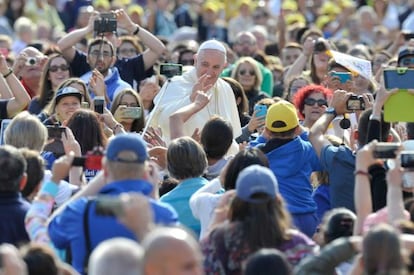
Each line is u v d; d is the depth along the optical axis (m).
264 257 20.91
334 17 70.94
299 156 29.80
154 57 43.44
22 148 26.47
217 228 23.27
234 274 23.03
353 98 31.03
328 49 42.47
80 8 69.31
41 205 23.88
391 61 41.66
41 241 23.25
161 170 30.92
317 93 35.22
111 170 23.42
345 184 29.50
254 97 42.81
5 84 37.31
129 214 21.77
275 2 72.50
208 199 26.62
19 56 42.19
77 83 36.25
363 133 28.95
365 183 24.41
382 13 70.81
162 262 19.84
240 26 69.56
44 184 24.75
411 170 24.50
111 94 40.28
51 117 34.91
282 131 29.80
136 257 19.53
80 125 31.08
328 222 24.59
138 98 35.94
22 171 24.55
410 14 69.31
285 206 23.77
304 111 35.28
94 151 24.30
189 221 27.34
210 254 23.19
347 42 55.22
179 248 19.89
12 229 24.30
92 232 23.34
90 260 20.86
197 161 27.52
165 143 34.31
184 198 27.39
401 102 27.58
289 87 40.91
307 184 29.89
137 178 23.42
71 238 23.50
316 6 73.38
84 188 24.19
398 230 22.36
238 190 23.11
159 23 69.50
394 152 24.30
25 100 36.97
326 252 21.81
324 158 29.75
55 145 29.62
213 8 68.69
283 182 29.55
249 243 22.91
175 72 35.25
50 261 20.98
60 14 70.62
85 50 49.34
